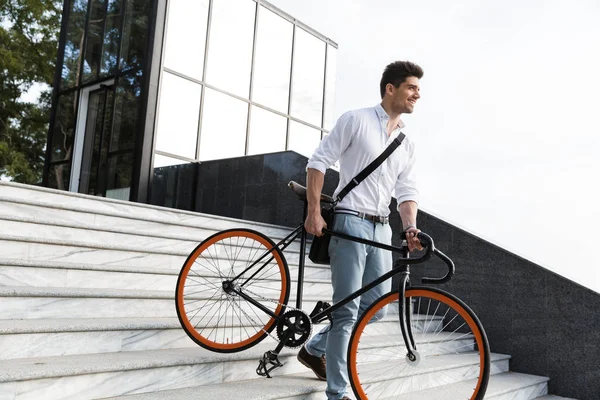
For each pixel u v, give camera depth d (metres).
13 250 3.26
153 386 2.51
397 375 3.28
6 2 17.44
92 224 4.33
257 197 7.66
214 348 2.91
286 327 2.92
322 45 12.78
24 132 17.38
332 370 2.64
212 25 9.97
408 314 2.61
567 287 4.61
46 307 2.78
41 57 17.67
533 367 4.71
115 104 8.92
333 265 2.70
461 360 4.06
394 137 2.81
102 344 2.67
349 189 2.71
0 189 4.22
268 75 11.24
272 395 2.56
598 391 4.38
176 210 5.42
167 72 8.99
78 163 9.43
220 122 9.98
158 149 8.70
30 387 2.09
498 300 4.93
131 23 9.06
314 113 12.41
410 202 2.88
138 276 3.52
